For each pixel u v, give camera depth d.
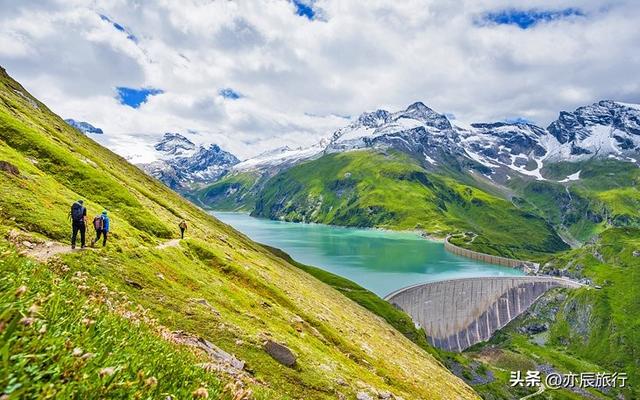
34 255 32.56
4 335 3.96
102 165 103.69
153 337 11.22
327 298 111.81
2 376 3.61
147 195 103.44
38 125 99.88
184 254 61.47
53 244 38.03
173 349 11.34
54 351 4.73
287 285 88.44
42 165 70.44
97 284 15.00
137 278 40.09
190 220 107.19
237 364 33.59
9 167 49.28
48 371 4.18
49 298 6.89
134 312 15.26
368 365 61.06
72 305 8.16
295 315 61.56
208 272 60.12
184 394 7.06
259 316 52.81
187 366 9.67
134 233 56.97
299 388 36.78
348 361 56.59
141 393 5.39
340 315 90.75
